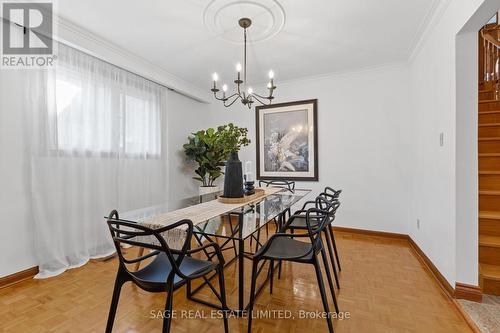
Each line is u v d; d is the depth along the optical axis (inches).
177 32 94.0
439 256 82.3
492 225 81.4
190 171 163.9
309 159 147.2
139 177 123.9
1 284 77.6
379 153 130.8
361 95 134.2
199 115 171.5
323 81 143.3
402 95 124.9
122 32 93.8
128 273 50.6
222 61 121.4
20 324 61.0
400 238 125.6
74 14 82.3
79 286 79.3
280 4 77.1
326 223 63.4
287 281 82.5
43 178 86.8
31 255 85.5
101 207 104.5
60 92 91.6
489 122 110.5
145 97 127.5
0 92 78.5
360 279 83.3
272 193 105.9
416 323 60.9
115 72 111.0
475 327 58.1
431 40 90.0
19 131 82.5
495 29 95.7
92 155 102.4
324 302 55.1
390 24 88.8
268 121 158.7
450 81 73.4
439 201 82.6
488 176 90.2
